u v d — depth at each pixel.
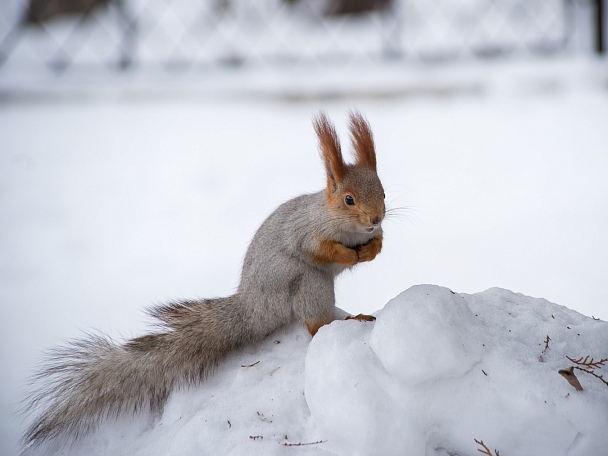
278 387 5.34
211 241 12.88
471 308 5.47
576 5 23.77
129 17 24.53
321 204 5.96
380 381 4.58
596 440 4.29
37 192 15.73
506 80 22.22
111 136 19.45
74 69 23.50
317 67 24.06
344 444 4.51
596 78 21.89
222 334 5.99
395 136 18.92
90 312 9.97
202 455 4.86
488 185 15.08
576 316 5.48
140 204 14.92
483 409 4.48
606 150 16.78
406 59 24.48
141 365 5.81
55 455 5.50
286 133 19.34
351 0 26.61
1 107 22.08
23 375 8.00
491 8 26.12
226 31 26.36
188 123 20.53
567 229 12.24
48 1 24.83
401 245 12.12
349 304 9.70
